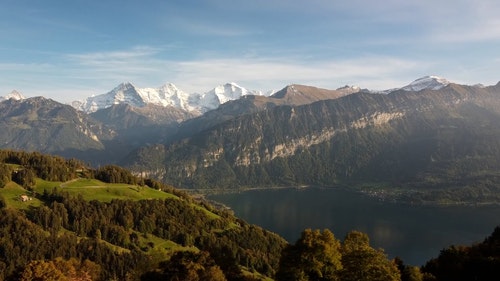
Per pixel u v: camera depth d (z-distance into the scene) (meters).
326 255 75.12
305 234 79.25
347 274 71.44
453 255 107.19
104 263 184.75
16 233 189.75
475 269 97.50
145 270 84.88
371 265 70.94
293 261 76.38
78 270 113.00
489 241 119.50
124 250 198.75
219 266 75.62
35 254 181.25
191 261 72.06
